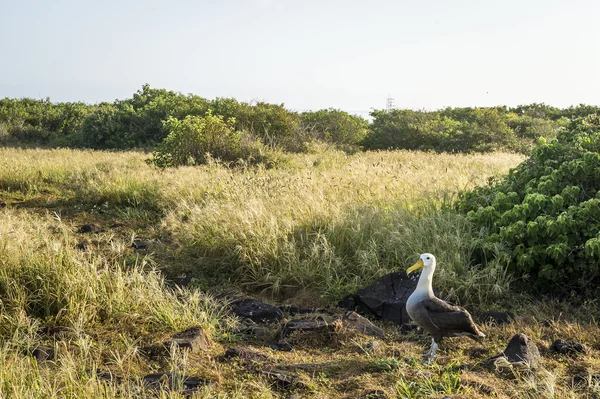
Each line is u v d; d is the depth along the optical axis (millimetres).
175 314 6594
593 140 9281
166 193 13320
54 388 4672
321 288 8039
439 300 5598
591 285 7789
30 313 6574
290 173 16453
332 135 33594
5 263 6973
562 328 6551
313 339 6230
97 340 6074
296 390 5039
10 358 5445
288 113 28203
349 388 5090
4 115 41219
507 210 8758
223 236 9273
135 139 34656
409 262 8180
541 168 9273
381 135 34375
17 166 17141
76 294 6645
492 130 32000
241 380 5215
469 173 14227
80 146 35062
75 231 11234
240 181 12695
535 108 47844
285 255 8594
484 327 6598
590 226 7867
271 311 7047
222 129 20141
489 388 4938
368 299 7301
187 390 4906
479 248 8406
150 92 44750
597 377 5137
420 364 5539
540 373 5168
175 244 9906
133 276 7156
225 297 7508
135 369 5426
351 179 12312
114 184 14430
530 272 8070
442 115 43469
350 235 8961
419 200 10375
